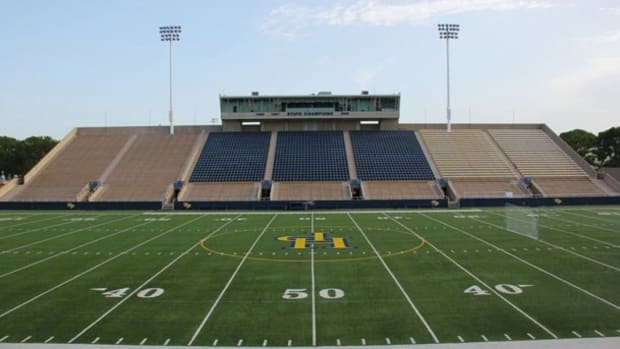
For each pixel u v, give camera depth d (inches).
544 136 2664.9
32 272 836.0
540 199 1987.0
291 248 1045.8
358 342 514.3
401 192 2123.5
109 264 896.3
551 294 680.4
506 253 967.0
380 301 655.1
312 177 2240.4
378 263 887.1
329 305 640.4
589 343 506.0
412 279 769.6
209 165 2368.4
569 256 935.0
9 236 1237.1
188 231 1318.9
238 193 2132.1
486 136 2647.6
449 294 684.7
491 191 2146.9
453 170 2306.8
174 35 2645.2
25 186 2212.1
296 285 740.7
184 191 2146.9
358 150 2496.3
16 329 559.5
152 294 697.0
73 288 731.4
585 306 625.9
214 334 540.7
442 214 1681.8
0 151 3710.6
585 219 1488.7
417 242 1103.0
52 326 568.7
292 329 553.9
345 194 2111.2
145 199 2094.0
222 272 828.0
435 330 546.3
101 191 2160.4
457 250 1002.7
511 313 600.4
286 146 2556.6
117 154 2487.7
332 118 2691.9
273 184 2188.7
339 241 1129.4
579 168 2356.1
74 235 1250.6
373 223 1453.0
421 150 2490.2
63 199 2105.1
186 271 836.6
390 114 2667.3
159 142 2610.7
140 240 1165.7
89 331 552.1
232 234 1258.6
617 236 1159.0
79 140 2650.1
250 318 592.1
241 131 2738.7
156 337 533.0
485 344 504.7
